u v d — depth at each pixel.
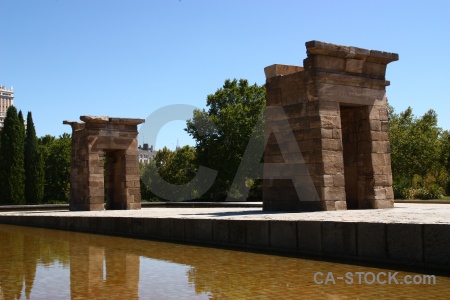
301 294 7.79
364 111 20.20
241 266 10.59
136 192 32.09
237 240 13.54
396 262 10.07
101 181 30.73
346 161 21.03
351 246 10.87
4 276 9.78
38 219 22.80
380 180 20.03
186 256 12.30
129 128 32.22
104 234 18.84
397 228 10.05
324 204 18.02
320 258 11.38
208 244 14.40
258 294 7.83
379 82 20.17
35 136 56.47
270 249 12.62
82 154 31.20
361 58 19.62
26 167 55.28
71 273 10.07
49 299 7.69
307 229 11.77
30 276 9.76
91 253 13.20
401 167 53.31
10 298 7.80
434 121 66.12
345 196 19.16
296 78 19.30
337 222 11.14
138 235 17.23
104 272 10.14
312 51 18.48
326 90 18.69
